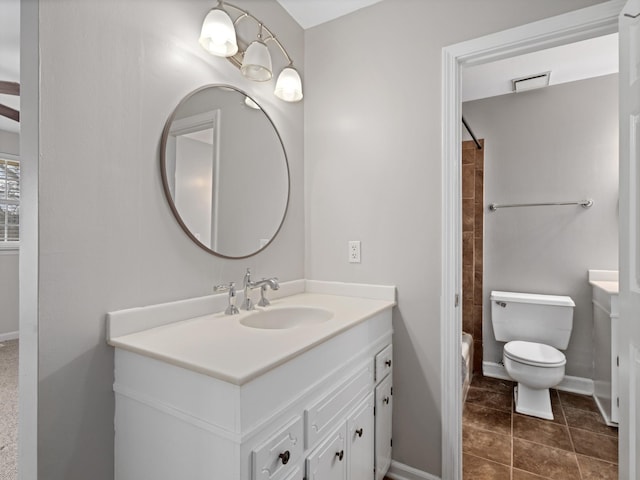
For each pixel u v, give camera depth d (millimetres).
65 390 953
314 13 1854
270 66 1426
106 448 1046
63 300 947
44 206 904
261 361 867
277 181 1760
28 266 916
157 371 946
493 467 1764
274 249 1748
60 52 937
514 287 2779
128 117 1105
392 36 1720
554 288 2654
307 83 1977
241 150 1544
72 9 964
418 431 1640
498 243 2824
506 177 2801
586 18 1318
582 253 2572
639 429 1099
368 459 1408
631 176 1145
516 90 2713
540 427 2121
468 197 2906
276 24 1764
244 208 1556
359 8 1808
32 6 901
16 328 3875
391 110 1714
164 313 1203
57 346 936
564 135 2625
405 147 1676
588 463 1785
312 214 1945
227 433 806
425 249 1625
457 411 1571
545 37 1400
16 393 2486
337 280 1863
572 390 2596
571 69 2408
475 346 2928
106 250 1047
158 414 946
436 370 1598
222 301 1435
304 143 1979
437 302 1598
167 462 927
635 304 1118
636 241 1117
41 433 906
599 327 2346
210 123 1396
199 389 858
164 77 1220
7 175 3992
